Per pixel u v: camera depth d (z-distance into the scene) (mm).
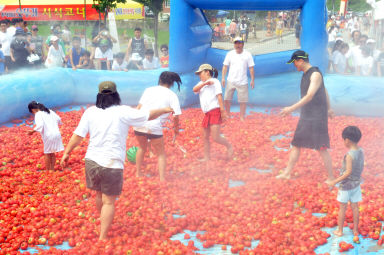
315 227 5445
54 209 5906
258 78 12109
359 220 5559
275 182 6840
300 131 6773
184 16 11289
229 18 15102
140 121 5098
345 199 5156
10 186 6688
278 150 8750
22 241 5156
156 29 21797
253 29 14664
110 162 4914
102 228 5051
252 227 5367
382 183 6801
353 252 4953
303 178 7121
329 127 10102
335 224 5570
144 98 6805
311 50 11016
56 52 13047
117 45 17281
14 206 6031
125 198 6297
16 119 10906
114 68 13156
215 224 5547
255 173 7320
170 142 9000
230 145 8055
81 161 7945
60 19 22484
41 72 11695
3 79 10727
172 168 7590
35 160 7922
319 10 10680
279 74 12023
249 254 4785
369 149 8391
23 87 10883
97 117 4980
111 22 20453
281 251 4852
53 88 11695
